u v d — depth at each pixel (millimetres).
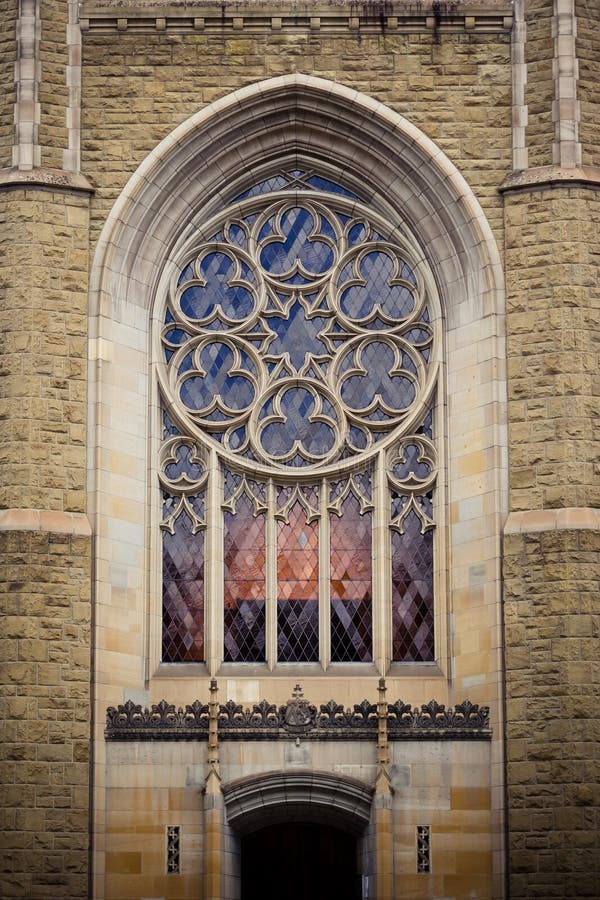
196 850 50062
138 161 53312
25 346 51625
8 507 50812
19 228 52219
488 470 51781
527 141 53219
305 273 54406
